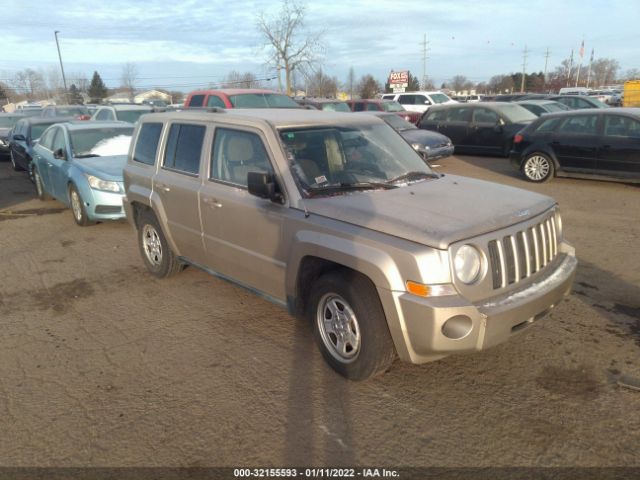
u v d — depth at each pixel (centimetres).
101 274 618
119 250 713
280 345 431
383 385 368
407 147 487
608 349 405
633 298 501
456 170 1385
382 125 493
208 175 471
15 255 705
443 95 2528
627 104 3011
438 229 318
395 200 373
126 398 361
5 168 1638
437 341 309
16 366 409
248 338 445
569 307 483
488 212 347
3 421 338
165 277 588
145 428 328
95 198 784
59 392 371
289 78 3369
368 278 343
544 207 379
